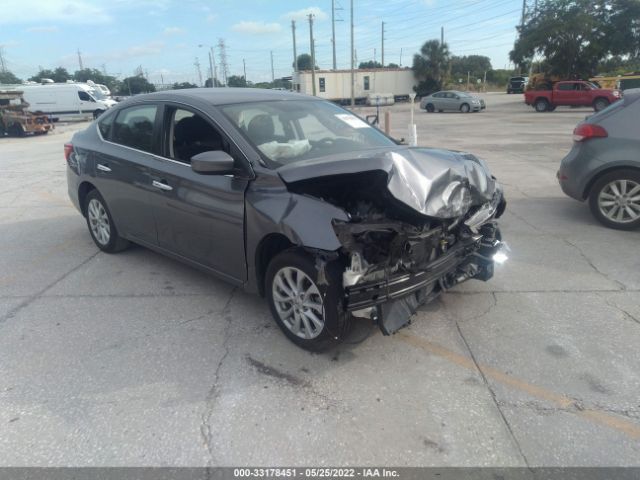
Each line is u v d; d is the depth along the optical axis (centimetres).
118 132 491
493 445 255
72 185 558
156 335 371
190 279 474
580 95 2984
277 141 378
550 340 353
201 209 385
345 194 344
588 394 294
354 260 297
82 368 329
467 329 371
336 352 343
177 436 265
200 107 402
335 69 5675
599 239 564
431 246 338
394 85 5941
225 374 320
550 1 3669
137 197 454
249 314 401
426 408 285
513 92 5609
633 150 566
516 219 650
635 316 385
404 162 320
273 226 327
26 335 374
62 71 9538
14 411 287
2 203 830
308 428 270
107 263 521
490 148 1387
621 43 3447
